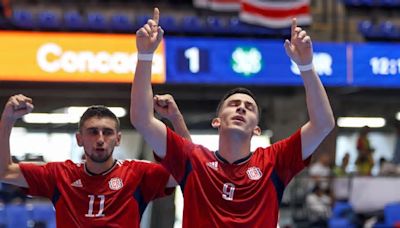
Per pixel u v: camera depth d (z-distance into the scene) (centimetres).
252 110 661
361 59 2120
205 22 2270
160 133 650
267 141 2656
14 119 687
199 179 646
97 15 2244
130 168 718
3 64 1955
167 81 2025
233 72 2067
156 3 2314
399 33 2350
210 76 2053
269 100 2397
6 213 1817
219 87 2325
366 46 2125
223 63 2062
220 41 2067
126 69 2005
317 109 639
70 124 2859
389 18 2412
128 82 2033
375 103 2827
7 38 1962
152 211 1980
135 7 2298
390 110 2892
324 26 2331
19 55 1962
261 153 668
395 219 1773
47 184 714
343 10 2380
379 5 2398
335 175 1920
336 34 2331
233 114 651
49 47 1977
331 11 2348
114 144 707
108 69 1995
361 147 2227
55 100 2448
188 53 2042
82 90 2202
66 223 697
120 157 2628
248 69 2075
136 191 707
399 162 2202
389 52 2133
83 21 2175
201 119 2808
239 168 652
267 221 641
